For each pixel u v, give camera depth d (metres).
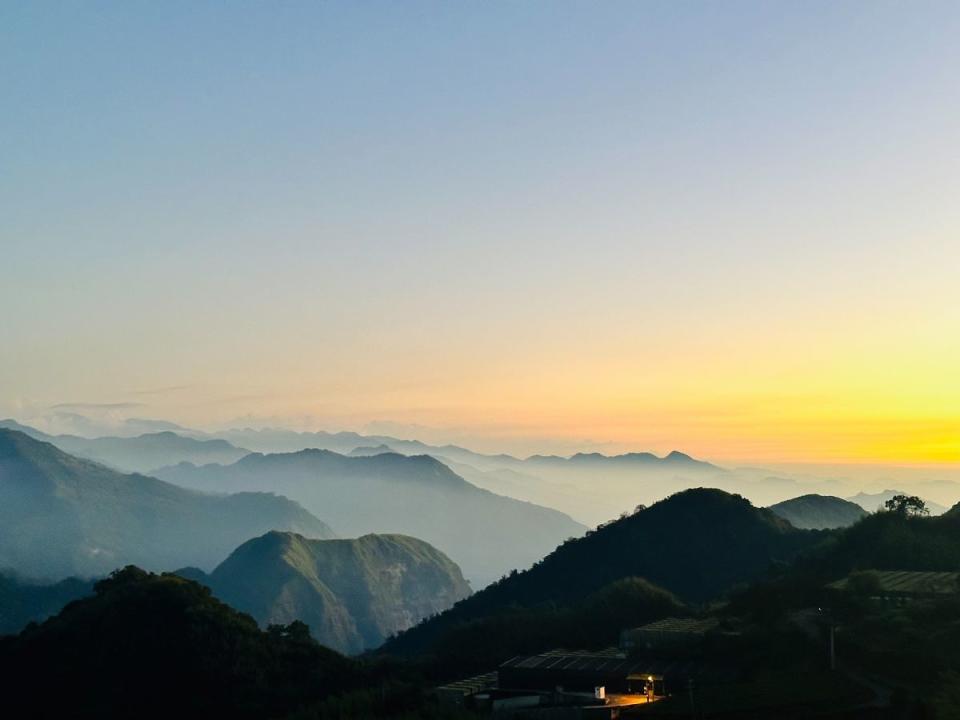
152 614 158.62
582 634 190.38
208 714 137.88
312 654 160.00
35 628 168.88
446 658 180.38
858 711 106.12
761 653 140.50
